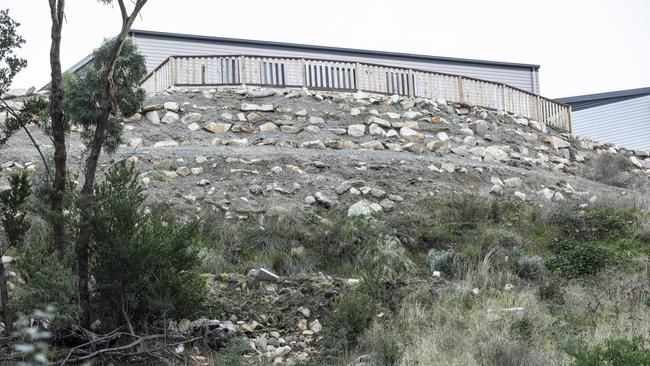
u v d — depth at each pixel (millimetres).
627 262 16406
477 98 28125
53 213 11602
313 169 20188
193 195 18266
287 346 12117
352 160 20984
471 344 11250
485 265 15453
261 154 20688
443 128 25234
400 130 24609
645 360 9031
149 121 22875
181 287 12227
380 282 13820
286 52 34125
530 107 29109
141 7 12375
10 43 12180
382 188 19672
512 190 21250
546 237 18297
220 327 11977
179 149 20781
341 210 18469
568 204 20438
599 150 28531
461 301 13609
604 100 43219
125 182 12547
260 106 24234
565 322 12297
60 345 11133
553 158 25906
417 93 27516
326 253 16594
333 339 12000
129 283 11891
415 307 13055
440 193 19984
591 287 15055
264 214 17750
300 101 25062
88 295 11703
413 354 11156
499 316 12539
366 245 16594
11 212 12039
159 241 12039
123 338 11516
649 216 19422
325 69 26938
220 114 23703
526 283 15109
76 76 13672
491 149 24547
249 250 16344
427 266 16359
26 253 11359
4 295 10789
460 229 18094
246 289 13594
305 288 13641
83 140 14352
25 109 12883
